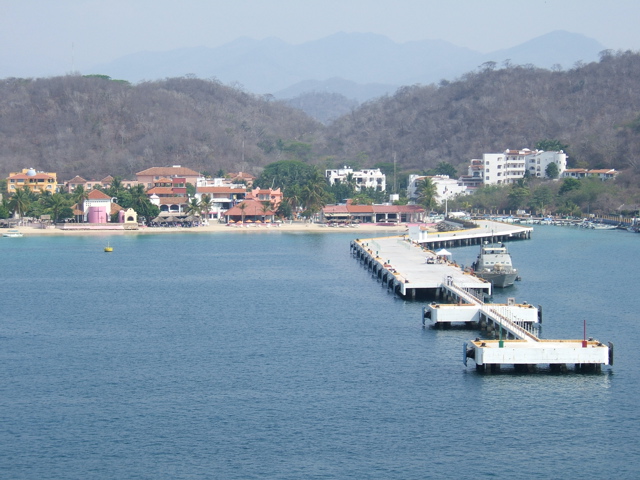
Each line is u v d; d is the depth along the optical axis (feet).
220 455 274.98
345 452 277.44
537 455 275.80
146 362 379.14
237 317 480.23
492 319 420.77
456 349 394.32
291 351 396.37
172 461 270.67
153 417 306.76
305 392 333.21
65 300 542.98
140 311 501.97
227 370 364.99
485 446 282.36
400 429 295.28
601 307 501.97
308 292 566.36
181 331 443.73
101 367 371.15
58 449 279.69
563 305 508.12
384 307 504.02
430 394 329.11
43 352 398.21
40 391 336.08
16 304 528.63
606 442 285.64
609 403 319.06
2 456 274.36
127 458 272.92
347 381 346.74
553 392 330.75
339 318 472.44
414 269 599.16
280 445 282.36
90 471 264.52
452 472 264.31
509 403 318.86
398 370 361.30
